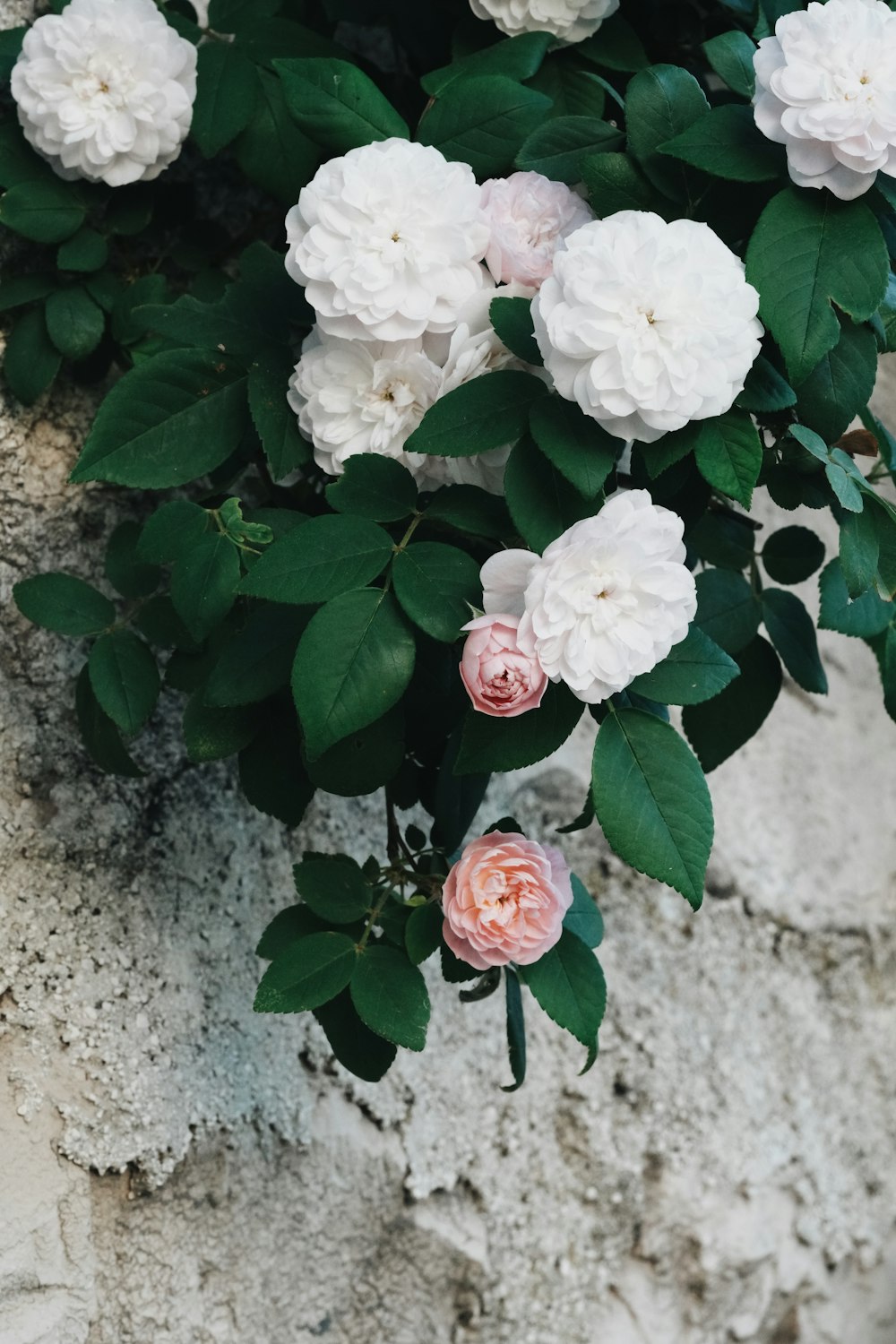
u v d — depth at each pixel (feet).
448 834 2.96
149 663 2.95
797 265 2.72
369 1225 3.38
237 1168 3.23
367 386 2.77
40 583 2.94
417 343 2.77
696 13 3.12
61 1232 3.05
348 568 2.71
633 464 2.87
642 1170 3.70
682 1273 3.73
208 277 3.15
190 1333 3.16
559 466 2.65
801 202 2.74
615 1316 3.64
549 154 2.88
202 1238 3.19
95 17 2.91
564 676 2.61
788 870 3.98
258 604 2.90
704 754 3.09
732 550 3.14
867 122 2.67
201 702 2.88
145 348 3.04
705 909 3.87
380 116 2.84
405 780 3.01
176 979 3.18
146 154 2.96
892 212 2.83
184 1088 3.16
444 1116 3.49
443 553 2.73
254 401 2.86
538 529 2.68
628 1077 3.71
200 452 2.89
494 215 2.77
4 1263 2.99
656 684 2.74
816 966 4.05
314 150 3.03
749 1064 3.87
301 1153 3.31
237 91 3.00
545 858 2.78
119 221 3.05
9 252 3.06
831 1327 3.93
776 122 2.72
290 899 3.33
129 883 3.15
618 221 2.66
